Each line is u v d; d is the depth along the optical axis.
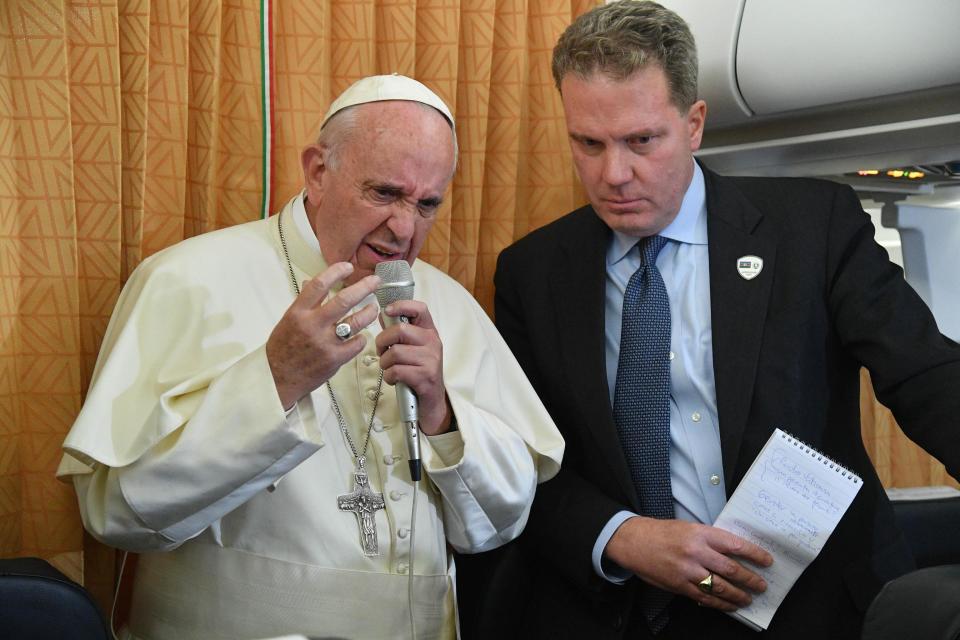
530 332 2.40
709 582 2.04
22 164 2.27
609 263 2.36
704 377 2.21
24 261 2.28
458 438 2.02
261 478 1.80
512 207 2.92
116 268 2.35
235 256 2.10
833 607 2.12
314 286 1.76
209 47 2.46
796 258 2.20
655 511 2.23
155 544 1.85
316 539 1.92
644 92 2.04
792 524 2.05
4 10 2.24
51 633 1.75
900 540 2.18
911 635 1.61
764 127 3.08
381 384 2.07
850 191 2.29
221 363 1.95
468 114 2.85
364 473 2.00
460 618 2.34
